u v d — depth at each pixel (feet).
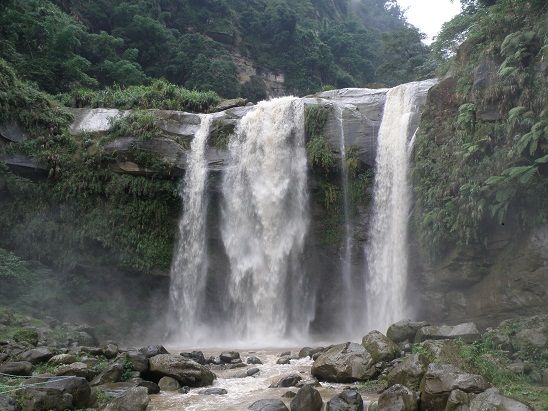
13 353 29.91
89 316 55.31
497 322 39.81
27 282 52.21
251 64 178.40
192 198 60.23
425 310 46.39
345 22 234.58
